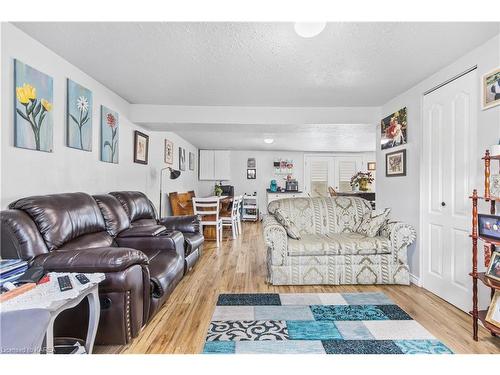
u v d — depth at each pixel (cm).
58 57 226
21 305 111
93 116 277
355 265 298
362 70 256
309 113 372
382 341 189
